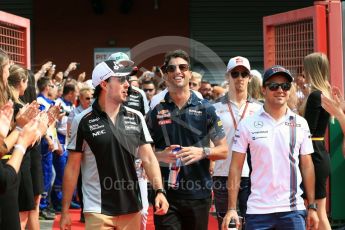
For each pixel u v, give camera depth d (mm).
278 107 6844
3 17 11422
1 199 6977
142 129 6918
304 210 6863
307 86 8781
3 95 6668
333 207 11125
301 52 11664
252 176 6883
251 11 21297
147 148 6945
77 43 21219
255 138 6836
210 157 7301
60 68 21172
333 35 11156
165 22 21297
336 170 11102
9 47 11742
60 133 13461
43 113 6340
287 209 6754
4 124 5949
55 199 13531
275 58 12258
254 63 21297
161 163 7465
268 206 6758
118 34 21250
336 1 11164
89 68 21250
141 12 21281
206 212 7484
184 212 7422
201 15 21312
